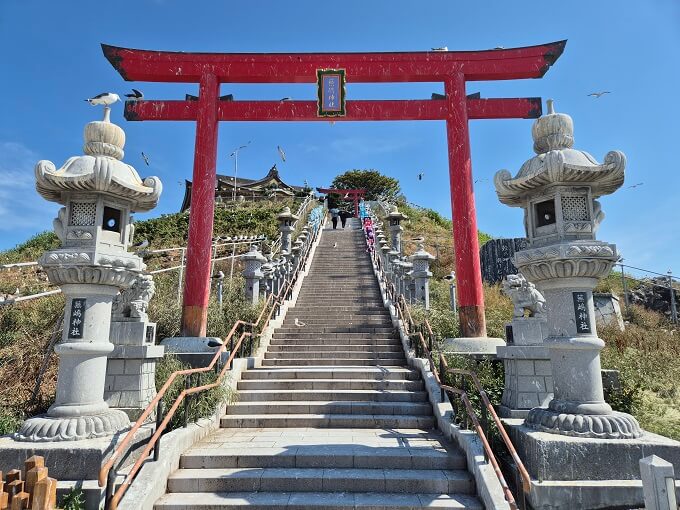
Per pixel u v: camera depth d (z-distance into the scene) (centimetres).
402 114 1267
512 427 585
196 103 1252
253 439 679
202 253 1120
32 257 2028
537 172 568
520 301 734
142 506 477
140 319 747
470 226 1149
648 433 538
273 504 509
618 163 545
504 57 1252
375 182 5697
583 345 538
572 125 612
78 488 486
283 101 1271
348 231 2872
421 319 1192
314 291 1612
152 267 2131
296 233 2783
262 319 1210
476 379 604
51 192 595
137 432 576
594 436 506
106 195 596
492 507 478
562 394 554
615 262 557
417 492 545
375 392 831
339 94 1256
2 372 993
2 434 684
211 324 1206
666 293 2027
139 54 1246
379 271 1783
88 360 570
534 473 510
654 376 1017
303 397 834
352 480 552
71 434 524
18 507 430
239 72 1264
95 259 554
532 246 611
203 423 696
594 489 477
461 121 1214
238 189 4834
